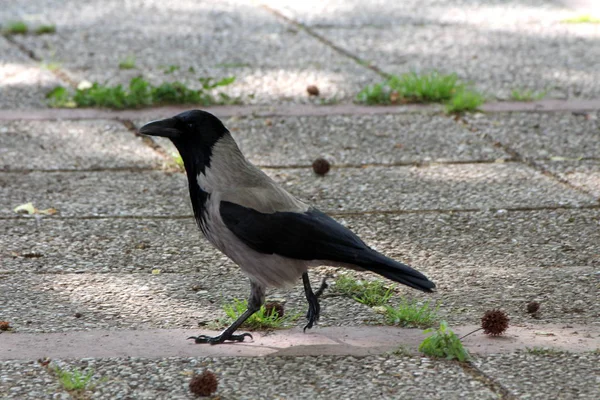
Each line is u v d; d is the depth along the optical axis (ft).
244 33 66.18
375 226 35.70
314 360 25.31
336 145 45.09
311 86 52.34
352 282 30.58
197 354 25.67
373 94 51.34
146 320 27.94
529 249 33.60
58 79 54.54
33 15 70.74
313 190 39.42
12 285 30.32
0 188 39.11
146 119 48.39
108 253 33.14
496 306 28.99
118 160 42.73
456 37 65.57
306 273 27.17
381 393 23.34
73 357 25.29
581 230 35.29
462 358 25.08
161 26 67.92
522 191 39.37
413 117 49.34
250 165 26.73
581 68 58.03
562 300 29.32
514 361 25.08
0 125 46.70
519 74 56.59
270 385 23.85
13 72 55.72
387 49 62.18
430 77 54.19
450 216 36.73
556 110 50.26
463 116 49.34
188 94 50.85
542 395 23.15
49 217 36.37
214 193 26.13
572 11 74.13
